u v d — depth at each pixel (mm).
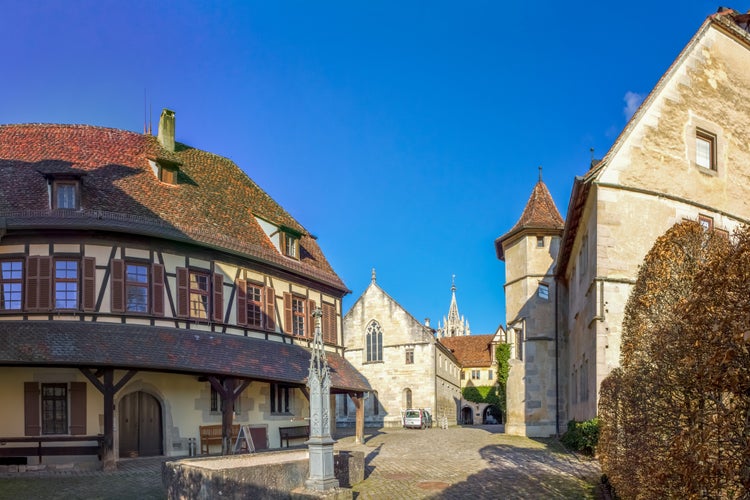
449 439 26734
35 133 23094
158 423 20719
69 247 18766
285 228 25641
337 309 28812
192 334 20266
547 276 27719
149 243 20000
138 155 23828
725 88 18875
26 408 18594
